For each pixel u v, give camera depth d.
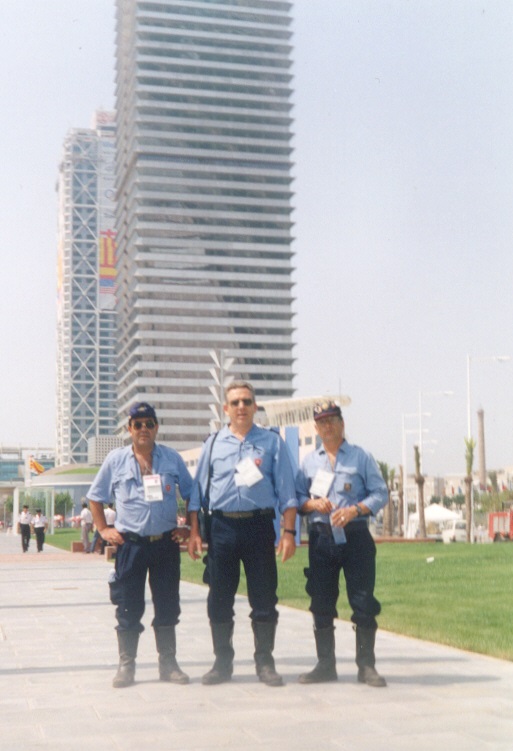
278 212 195.25
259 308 190.38
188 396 183.00
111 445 182.50
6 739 4.95
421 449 72.81
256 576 6.63
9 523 97.31
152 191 189.38
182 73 197.75
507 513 51.88
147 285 185.75
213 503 6.68
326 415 6.69
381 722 5.21
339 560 6.61
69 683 6.70
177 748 4.70
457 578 16.53
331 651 6.57
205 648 8.52
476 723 5.17
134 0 199.12
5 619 11.39
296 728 5.09
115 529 6.86
